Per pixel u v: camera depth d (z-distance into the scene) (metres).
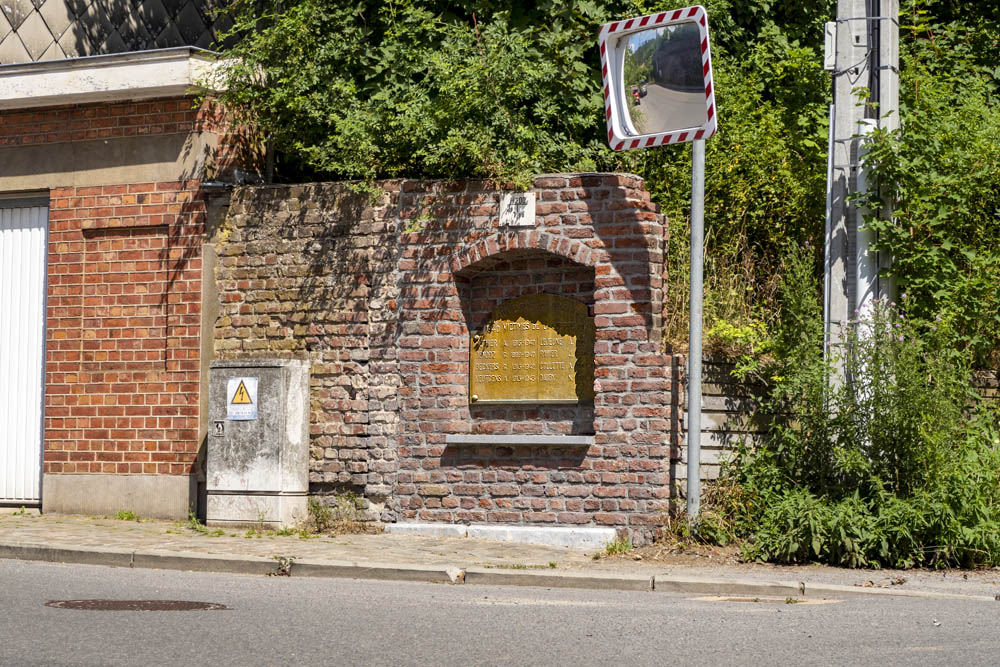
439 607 8.51
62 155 14.62
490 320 13.05
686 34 12.01
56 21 16.69
